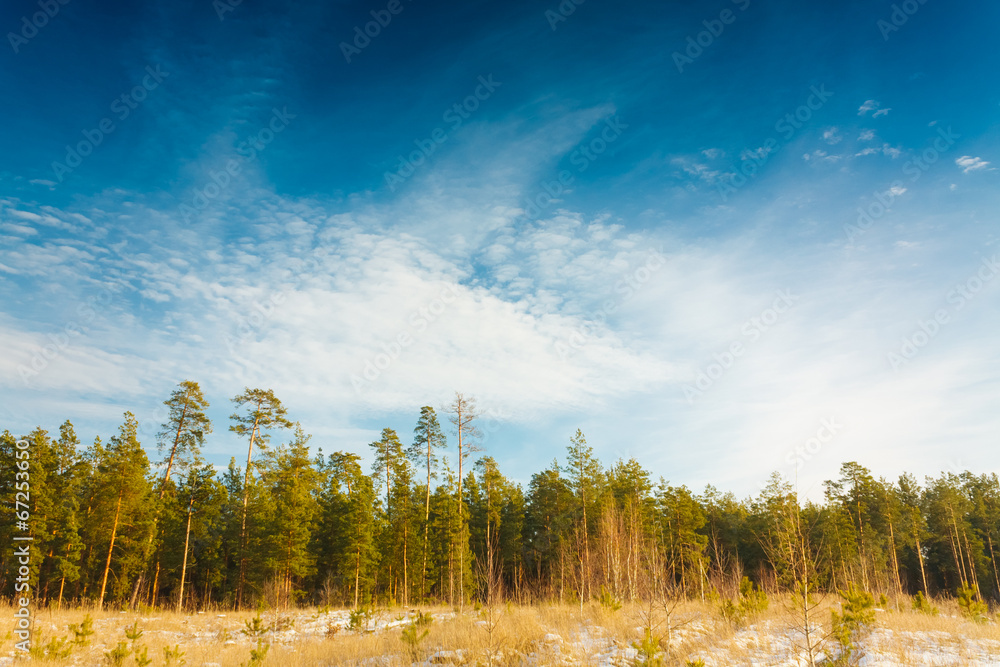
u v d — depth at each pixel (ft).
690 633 50.47
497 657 46.32
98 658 57.21
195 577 156.76
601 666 42.80
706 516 185.98
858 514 166.91
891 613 63.10
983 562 180.86
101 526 122.11
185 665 54.85
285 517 132.46
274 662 52.34
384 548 151.33
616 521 101.81
